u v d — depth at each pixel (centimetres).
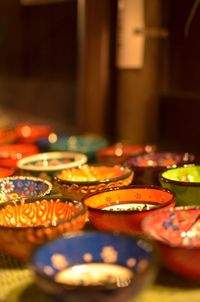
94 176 68
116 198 59
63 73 125
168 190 57
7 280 47
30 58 138
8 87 152
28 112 143
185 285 45
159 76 90
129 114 89
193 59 86
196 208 52
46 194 58
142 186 59
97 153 80
